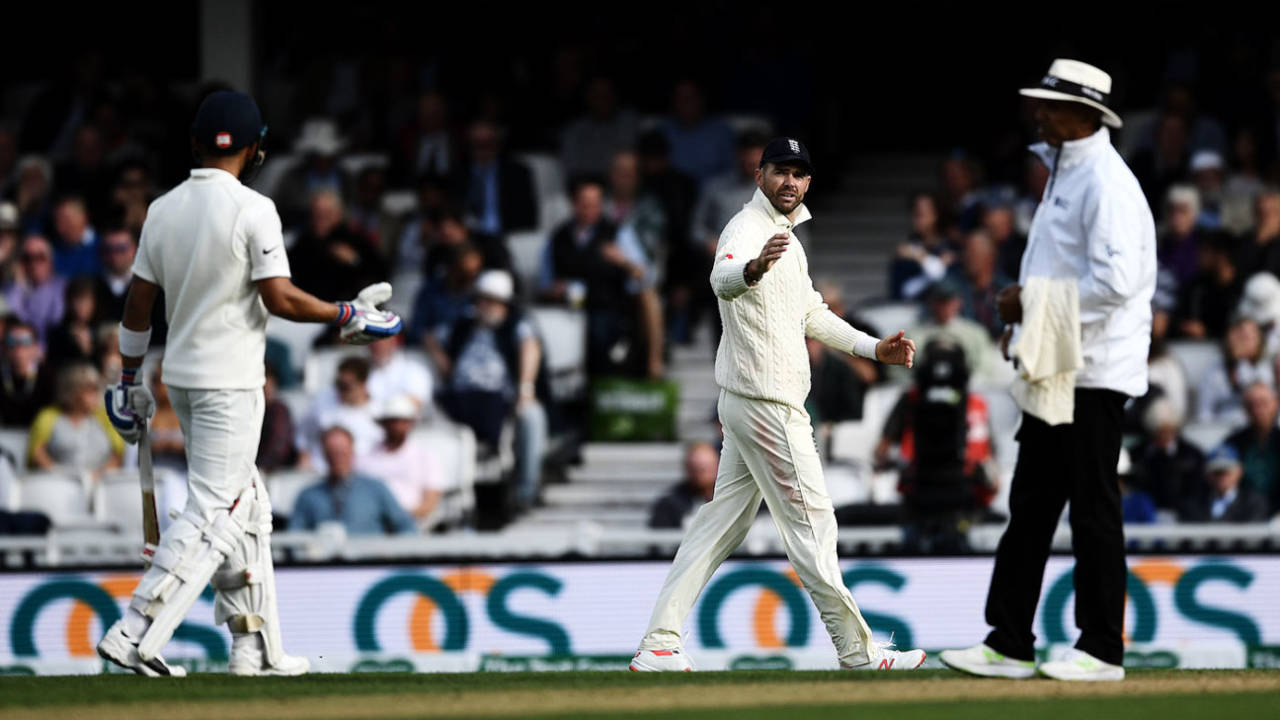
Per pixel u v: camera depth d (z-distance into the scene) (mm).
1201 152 48844
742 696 18641
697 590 22641
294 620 33719
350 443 37875
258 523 21234
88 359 42344
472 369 41812
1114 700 18422
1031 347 19219
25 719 17156
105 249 44062
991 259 43000
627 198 46375
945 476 34312
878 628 33531
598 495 42844
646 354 44688
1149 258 19719
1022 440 19984
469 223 47562
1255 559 33844
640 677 20391
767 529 35250
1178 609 33812
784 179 21469
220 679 20234
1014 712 17625
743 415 21797
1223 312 44094
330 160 49594
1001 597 20062
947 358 34594
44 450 41000
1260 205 44688
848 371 39969
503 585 33781
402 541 34906
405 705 17984
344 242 44781
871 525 35594
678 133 50250
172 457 40438
